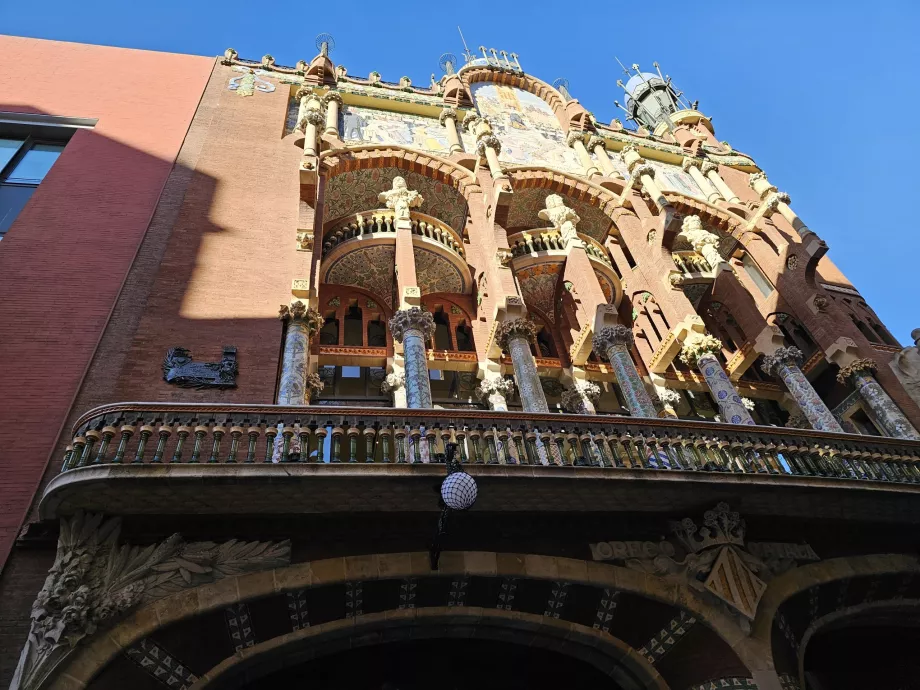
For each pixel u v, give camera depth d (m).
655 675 9.46
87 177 14.16
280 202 14.93
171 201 14.07
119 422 8.29
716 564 9.85
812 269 17.97
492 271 15.12
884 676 12.79
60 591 7.25
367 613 8.67
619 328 14.15
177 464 7.76
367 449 8.87
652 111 34.28
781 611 10.19
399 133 19.09
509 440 9.76
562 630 9.34
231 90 18.70
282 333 11.92
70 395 9.89
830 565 10.98
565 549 9.63
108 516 8.07
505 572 8.98
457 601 9.02
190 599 7.74
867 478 11.09
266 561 8.26
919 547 12.02
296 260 13.26
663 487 9.64
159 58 19.52
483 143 18.06
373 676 9.46
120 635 7.30
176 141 16.03
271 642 8.15
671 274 16.30
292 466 8.05
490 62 24.58
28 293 11.27
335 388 15.04
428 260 16.91
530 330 13.86
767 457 11.04
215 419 8.58
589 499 9.64
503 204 16.17
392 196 16.39
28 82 16.81
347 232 16.55
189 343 11.16
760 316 16.66
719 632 9.42
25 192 14.17
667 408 15.82
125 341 10.91
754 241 19.77
